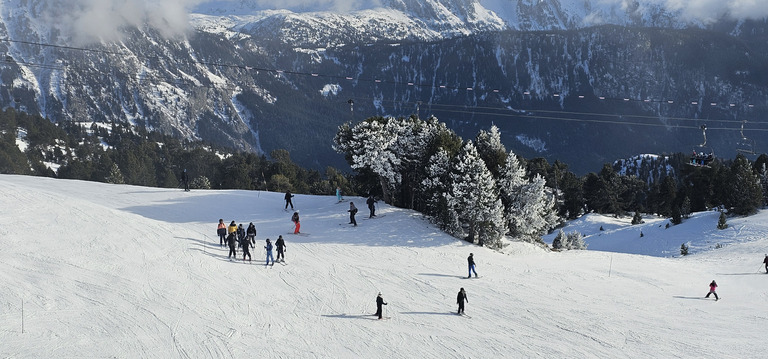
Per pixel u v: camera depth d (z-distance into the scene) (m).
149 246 41.78
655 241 94.19
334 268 42.78
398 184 65.69
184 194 65.06
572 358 30.02
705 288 47.72
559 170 145.75
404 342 30.89
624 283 47.12
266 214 57.34
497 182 59.62
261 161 173.88
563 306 39.03
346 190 124.56
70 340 27.06
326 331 31.61
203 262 40.16
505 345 31.33
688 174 127.69
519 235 60.19
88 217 46.16
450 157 60.16
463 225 59.16
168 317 30.92
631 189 157.00
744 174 94.62
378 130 60.72
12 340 26.41
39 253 37.53
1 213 44.47
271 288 37.38
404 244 50.59
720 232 87.00
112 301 32.09
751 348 32.19
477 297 39.59
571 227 128.00
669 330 35.22
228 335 29.66
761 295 45.59
